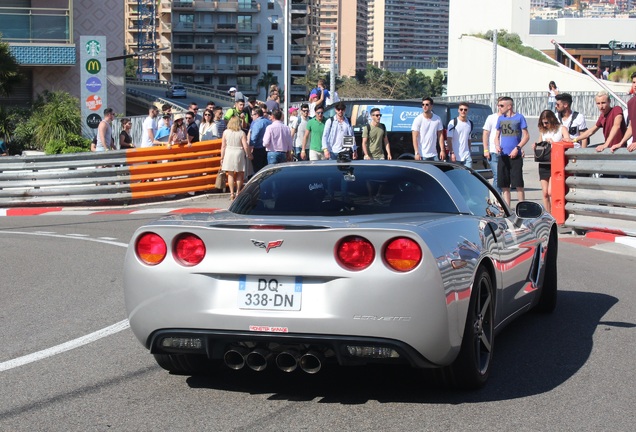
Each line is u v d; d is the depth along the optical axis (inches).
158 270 206.8
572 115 595.5
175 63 5684.1
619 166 500.1
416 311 191.9
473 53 3011.8
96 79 958.4
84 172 725.3
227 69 5693.9
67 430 191.8
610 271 408.8
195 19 5654.5
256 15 5713.6
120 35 1684.3
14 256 464.4
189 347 208.5
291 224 200.1
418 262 192.5
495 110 1604.3
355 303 193.0
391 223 200.8
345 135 665.6
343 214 225.0
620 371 237.8
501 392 218.1
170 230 206.7
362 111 740.7
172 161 746.8
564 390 219.8
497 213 260.5
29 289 370.9
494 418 197.6
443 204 230.8
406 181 236.4
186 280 204.5
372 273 192.9
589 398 213.0
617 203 502.0
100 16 1670.8
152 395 217.8
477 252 214.7
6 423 196.9
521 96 1723.7
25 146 1226.6
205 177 761.0
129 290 211.6
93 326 299.3
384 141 648.4
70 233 565.9
